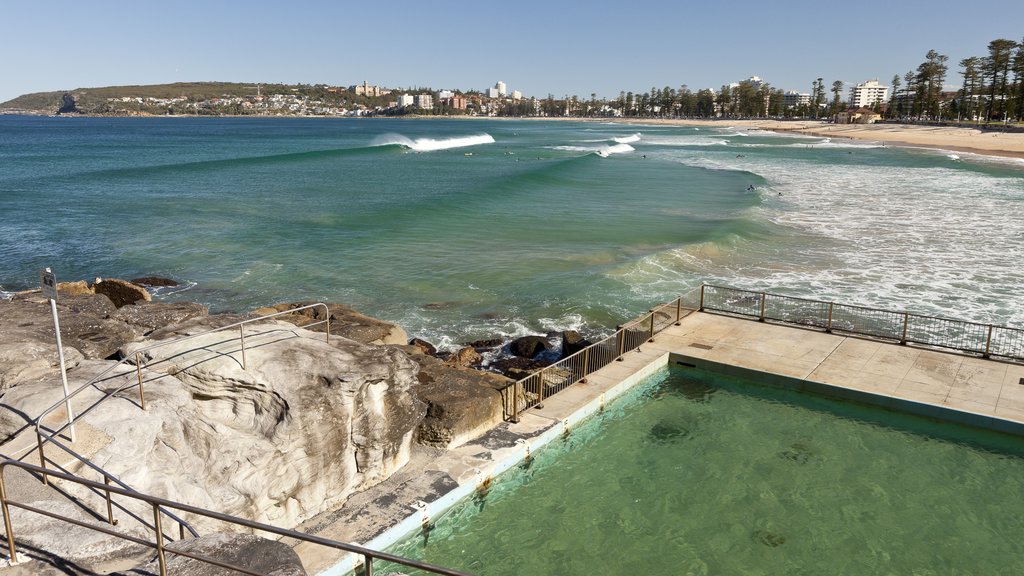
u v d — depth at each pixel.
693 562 9.05
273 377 9.19
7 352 9.62
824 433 12.58
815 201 43.56
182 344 9.76
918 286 23.25
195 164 66.69
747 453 11.88
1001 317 19.91
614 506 10.32
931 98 177.12
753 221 35.00
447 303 22.34
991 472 11.21
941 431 12.58
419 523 9.56
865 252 28.58
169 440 8.08
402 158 81.69
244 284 24.53
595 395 13.41
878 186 51.81
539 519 10.00
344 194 46.66
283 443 8.76
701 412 13.48
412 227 34.44
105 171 60.06
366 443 9.85
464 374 13.18
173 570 5.50
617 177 57.09
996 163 74.06
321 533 9.01
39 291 16.14
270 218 36.94
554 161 72.38
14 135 141.12
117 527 6.48
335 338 10.91
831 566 8.94
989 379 14.04
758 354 15.59
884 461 11.56
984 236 31.66
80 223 35.62
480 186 48.59
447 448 11.18
